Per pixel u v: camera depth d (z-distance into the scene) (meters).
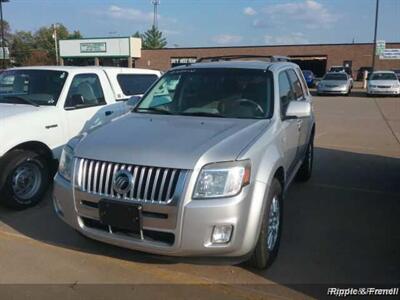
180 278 3.86
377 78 28.11
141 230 3.45
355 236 4.83
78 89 6.43
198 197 3.36
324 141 10.92
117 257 4.21
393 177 7.30
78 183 3.71
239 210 3.39
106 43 53.66
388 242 4.68
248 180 3.50
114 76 7.23
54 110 5.92
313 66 52.38
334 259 4.27
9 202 5.33
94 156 3.67
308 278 3.90
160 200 3.38
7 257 4.21
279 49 52.06
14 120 5.38
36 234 4.76
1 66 60.19
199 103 4.76
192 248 3.37
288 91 5.34
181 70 5.26
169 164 3.40
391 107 20.31
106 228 3.67
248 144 3.71
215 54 54.28
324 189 6.55
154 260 4.15
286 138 4.63
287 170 4.80
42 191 5.71
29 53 95.06
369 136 11.75
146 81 8.03
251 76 4.92
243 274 3.95
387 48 48.00
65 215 3.88
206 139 3.73
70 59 57.94
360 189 6.58
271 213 3.95
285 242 4.65
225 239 3.39
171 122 4.30
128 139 3.80
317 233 4.90
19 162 5.34
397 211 5.62
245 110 4.58
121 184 3.48
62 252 4.32
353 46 50.00
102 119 6.64
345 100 24.64
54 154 5.86
